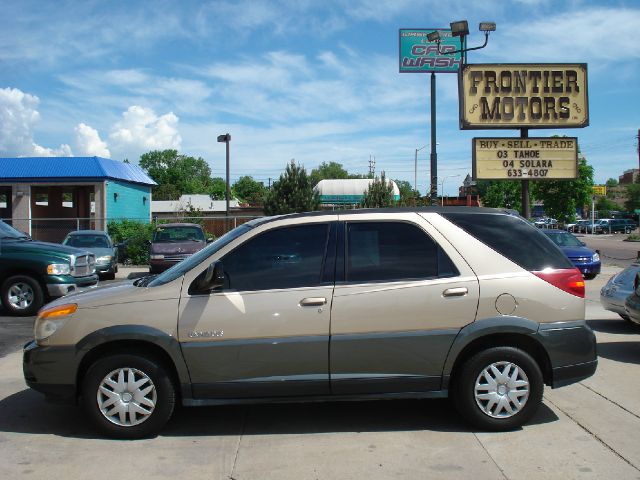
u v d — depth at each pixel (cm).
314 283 485
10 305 1134
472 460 435
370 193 3212
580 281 502
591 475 409
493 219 512
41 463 436
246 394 478
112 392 477
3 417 539
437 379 484
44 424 520
